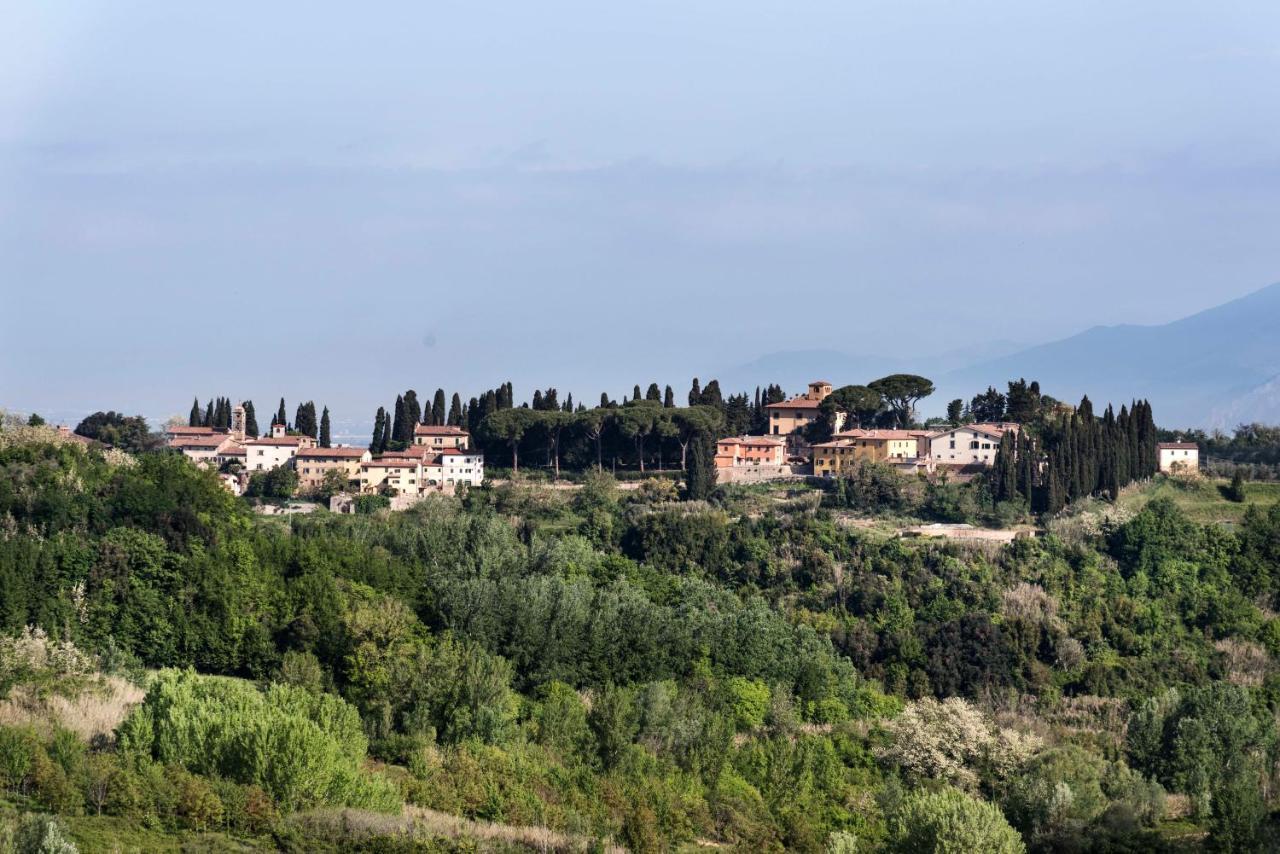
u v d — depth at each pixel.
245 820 127.38
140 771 130.12
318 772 134.62
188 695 144.50
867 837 159.25
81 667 166.75
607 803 148.00
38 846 110.19
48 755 129.12
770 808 164.12
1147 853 165.00
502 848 130.88
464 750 155.12
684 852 145.50
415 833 129.38
